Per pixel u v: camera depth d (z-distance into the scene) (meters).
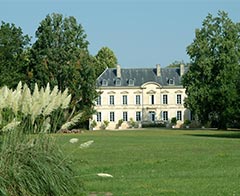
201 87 73.38
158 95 110.50
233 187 13.84
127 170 19.14
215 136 53.25
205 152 27.70
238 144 35.16
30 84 69.75
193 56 75.06
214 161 22.02
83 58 72.56
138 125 109.19
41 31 72.56
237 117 61.28
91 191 13.69
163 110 110.19
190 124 104.19
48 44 72.00
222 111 71.31
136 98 111.00
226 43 73.38
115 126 110.00
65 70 70.62
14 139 11.61
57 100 11.62
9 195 10.88
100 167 19.97
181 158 23.91
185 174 17.39
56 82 69.06
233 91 60.78
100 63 119.12
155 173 18.03
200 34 75.31
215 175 16.89
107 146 34.25
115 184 14.89
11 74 59.62
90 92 72.00
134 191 13.49
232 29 74.88
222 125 75.88
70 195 12.05
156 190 13.50
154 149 30.89
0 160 11.24
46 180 11.34
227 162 21.45
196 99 73.38
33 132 11.97
